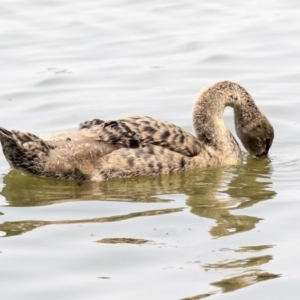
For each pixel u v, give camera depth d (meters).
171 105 20.33
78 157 15.60
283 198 14.83
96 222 13.72
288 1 28.61
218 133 17.33
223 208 14.34
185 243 12.90
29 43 25.39
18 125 19.25
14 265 12.24
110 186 15.58
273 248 12.69
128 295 11.37
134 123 16.25
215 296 11.30
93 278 11.86
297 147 18.22
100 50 24.67
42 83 22.05
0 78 22.59
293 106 20.23
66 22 27.17
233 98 17.72
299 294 11.37
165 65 23.27
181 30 26.17
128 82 22.06
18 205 14.59
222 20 27.02
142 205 14.51
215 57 23.70
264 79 22.05
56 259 12.41
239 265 12.16
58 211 14.26
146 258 12.41
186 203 14.60
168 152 16.27
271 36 25.23
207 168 16.78
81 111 20.03
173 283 11.66
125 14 27.88
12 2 29.28
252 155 18.00
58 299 11.31
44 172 15.61
